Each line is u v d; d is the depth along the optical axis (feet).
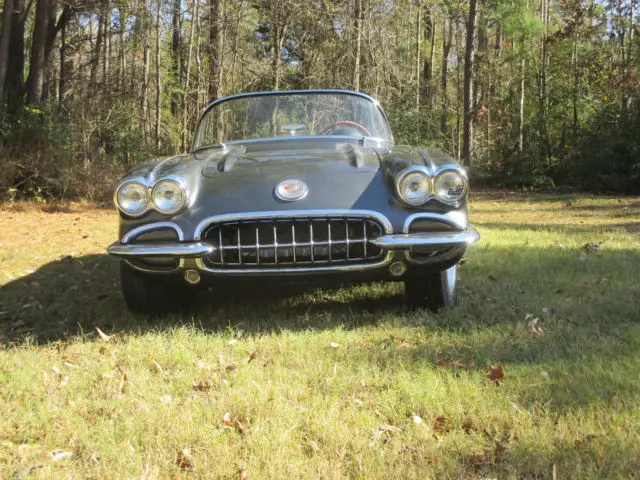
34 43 44.86
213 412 7.11
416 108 69.41
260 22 71.92
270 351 9.27
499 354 8.72
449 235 9.80
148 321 11.44
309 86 71.46
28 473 5.85
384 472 5.77
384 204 9.99
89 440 6.47
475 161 66.13
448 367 8.25
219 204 9.98
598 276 14.17
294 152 12.09
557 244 19.54
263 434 6.53
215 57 65.36
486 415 6.82
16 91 43.19
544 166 59.31
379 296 12.95
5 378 8.22
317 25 67.51
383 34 72.08
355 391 7.72
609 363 8.14
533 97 89.51
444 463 5.94
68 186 37.22
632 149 49.93
